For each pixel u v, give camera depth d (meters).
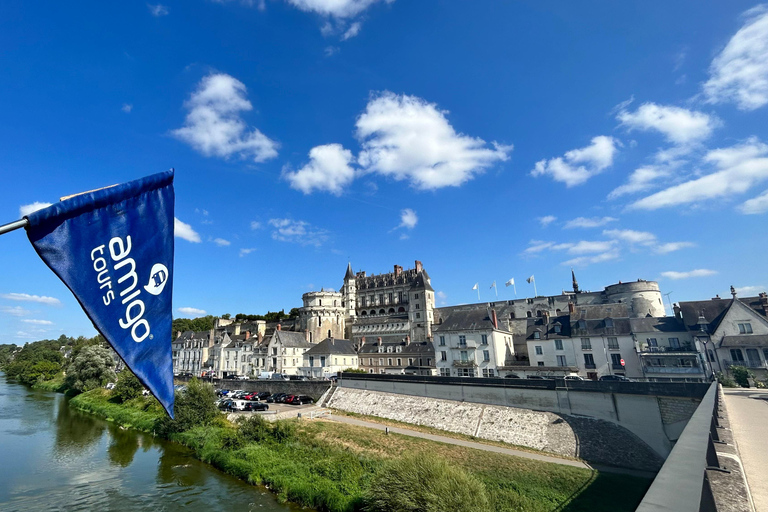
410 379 47.78
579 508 23.94
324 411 49.25
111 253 4.76
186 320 161.62
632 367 51.66
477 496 20.55
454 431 39.50
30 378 95.19
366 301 132.00
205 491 28.47
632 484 27.00
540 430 35.53
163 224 5.46
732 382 40.97
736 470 7.32
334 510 24.62
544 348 58.22
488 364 58.88
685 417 29.92
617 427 32.88
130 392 56.25
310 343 93.31
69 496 27.72
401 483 21.67
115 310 4.68
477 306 103.94
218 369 97.75
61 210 4.35
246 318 154.12
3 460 35.38
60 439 42.19
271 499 27.16
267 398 59.19
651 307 86.31
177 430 41.66
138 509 25.77
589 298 92.62
